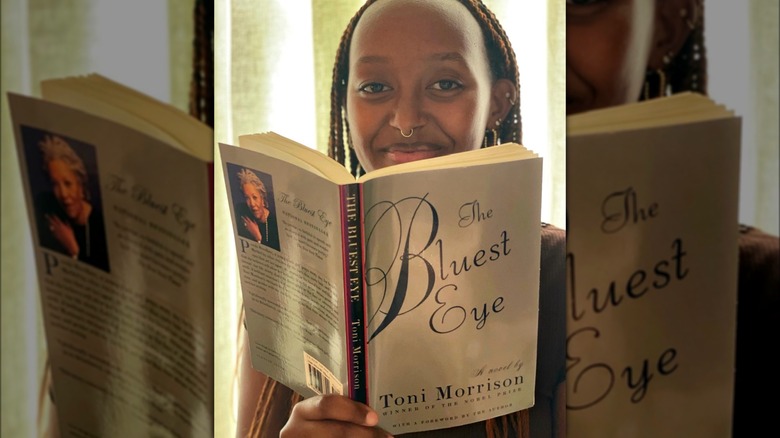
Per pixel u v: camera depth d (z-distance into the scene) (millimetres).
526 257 930
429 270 919
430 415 965
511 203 911
